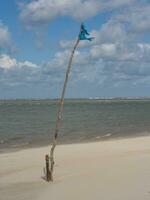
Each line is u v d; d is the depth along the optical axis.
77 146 33.00
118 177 20.34
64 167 23.59
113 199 16.62
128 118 76.12
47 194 18.06
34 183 20.23
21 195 18.19
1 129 53.75
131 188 18.09
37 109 139.62
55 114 97.06
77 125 59.31
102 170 22.28
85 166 23.72
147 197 16.61
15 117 83.62
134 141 35.84
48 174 20.45
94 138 41.62
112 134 45.78
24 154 29.48
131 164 23.61
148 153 27.80
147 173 20.95
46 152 30.05
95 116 84.50
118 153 28.30
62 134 46.47
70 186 19.14
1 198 17.84
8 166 24.78
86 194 17.61
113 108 142.38
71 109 134.50
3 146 36.03
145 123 62.28
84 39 19.56
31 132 49.22
